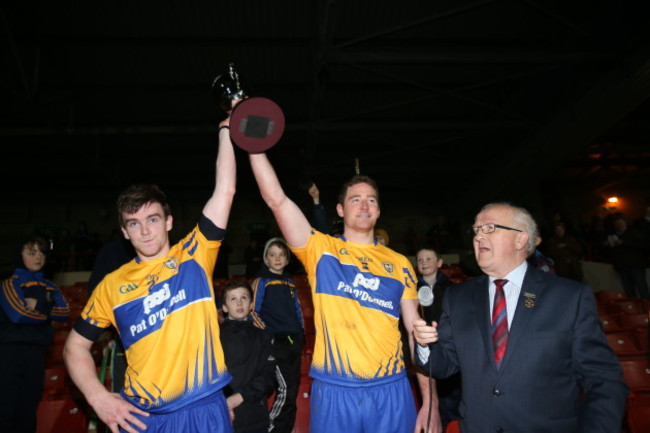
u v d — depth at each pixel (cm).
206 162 1584
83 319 180
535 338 167
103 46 950
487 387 171
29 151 1438
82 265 1259
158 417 168
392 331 217
